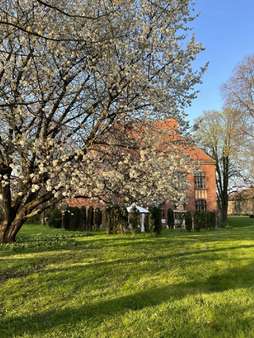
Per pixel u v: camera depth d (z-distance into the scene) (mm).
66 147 12766
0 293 7242
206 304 6281
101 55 12430
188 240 15711
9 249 12445
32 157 12664
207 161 48094
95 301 6617
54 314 6035
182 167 13305
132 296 6816
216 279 8133
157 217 20469
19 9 12008
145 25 12836
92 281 7926
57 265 9688
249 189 46906
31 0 11695
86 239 16516
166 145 14094
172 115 13836
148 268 9109
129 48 12766
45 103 12422
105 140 13477
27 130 12883
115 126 13531
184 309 6062
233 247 13102
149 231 20422
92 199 13852
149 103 13172
